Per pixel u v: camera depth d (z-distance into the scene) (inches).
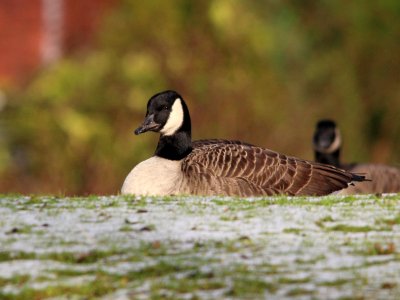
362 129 1028.5
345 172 559.2
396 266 358.3
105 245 390.6
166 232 409.1
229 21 989.2
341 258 368.8
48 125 956.6
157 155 546.3
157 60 979.9
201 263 364.5
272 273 352.2
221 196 502.6
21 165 944.9
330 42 1058.7
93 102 969.5
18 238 402.6
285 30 1027.9
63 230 415.2
